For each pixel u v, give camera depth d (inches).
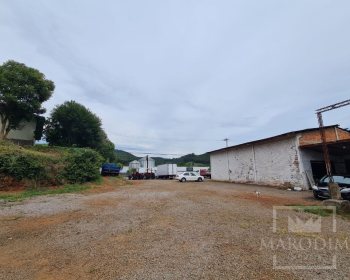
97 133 1238.9
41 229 260.8
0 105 908.6
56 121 1166.3
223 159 1155.9
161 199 482.6
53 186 688.4
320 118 475.8
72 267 165.3
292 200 473.7
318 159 750.5
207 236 230.5
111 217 316.5
